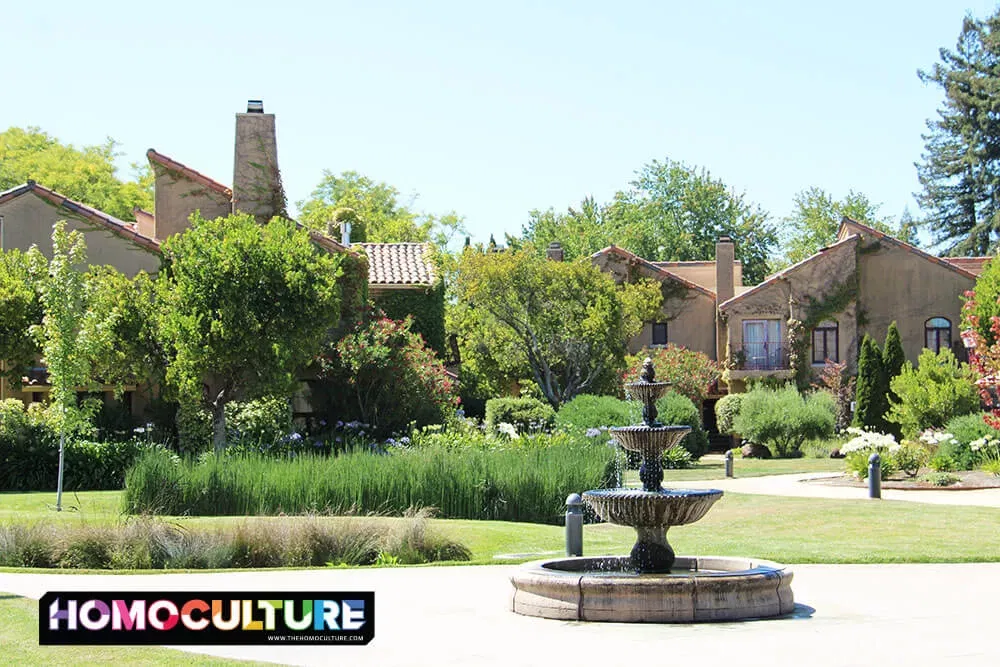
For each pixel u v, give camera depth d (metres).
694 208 83.75
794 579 14.77
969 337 37.81
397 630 11.02
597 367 44.91
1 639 10.36
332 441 31.48
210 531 17.94
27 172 63.81
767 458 45.12
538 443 27.70
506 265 43.97
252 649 10.09
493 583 14.65
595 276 44.66
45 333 25.16
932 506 24.44
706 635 10.55
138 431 30.38
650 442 13.77
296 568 16.80
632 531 21.81
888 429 43.41
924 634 10.52
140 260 35.28
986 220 67.88
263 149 37.97
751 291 52.75
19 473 28.14
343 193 81.38
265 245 30.95
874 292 53.12
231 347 29.97
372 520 19.59
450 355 47.44
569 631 10.88
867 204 89.06
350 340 34.72
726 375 52.44
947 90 70.31
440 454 24.73
